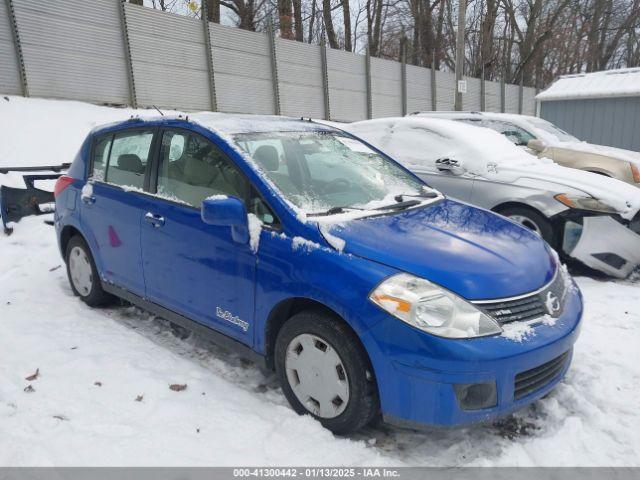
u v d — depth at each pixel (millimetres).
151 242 3736
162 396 3184
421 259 2713
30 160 10555
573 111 15125
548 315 2775
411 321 2490
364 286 2607
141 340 3938
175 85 16281
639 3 36844
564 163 8406
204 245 3336
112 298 4621
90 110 13523
